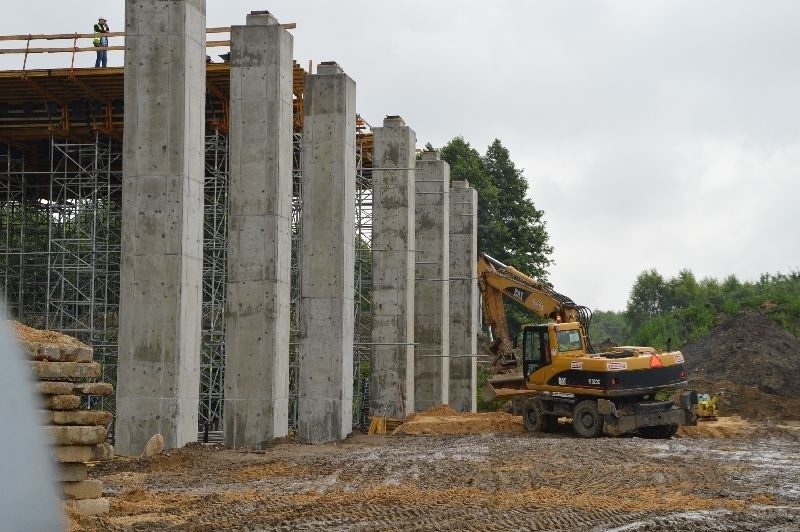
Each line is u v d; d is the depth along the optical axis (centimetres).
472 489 1662
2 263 3466
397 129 3544
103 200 3397
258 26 2620
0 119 3097
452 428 3039
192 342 2391
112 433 3097
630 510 1435
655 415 2631
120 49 2814
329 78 2911
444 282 3878
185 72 2362
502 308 3012
